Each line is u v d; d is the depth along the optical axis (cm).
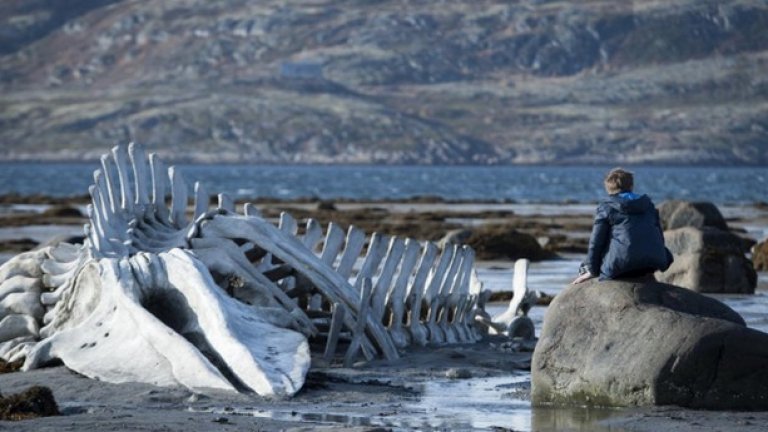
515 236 11425
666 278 8388
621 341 3919
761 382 3788
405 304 5375
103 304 4597
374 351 4928
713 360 3794
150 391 4091
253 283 4762
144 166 5409
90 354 4406
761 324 6231
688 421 3647
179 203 5384
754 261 10588
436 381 4497
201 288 4412
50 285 5072
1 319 5044
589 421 3712
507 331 5759
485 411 3903
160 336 4275
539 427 3638
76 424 3556
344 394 4169
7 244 12356
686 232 8456
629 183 4078
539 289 8394
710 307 3994
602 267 4066
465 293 5694
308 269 4878
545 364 4022
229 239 4919
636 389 3841
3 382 4278
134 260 4609
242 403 3978
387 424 3681
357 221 18162
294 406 3950
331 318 4972
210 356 4288
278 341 4356
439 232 14688
